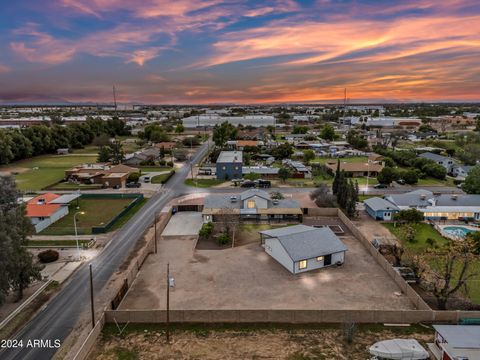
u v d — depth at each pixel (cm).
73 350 2658
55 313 3158
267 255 4344
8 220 3100
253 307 3206
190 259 4241
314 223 5519
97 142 14750
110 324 2956
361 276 3803
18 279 3216
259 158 11469
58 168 10269
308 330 2877
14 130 12069
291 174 8894
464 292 3491
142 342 2730
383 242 4634
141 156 10956
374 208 5734
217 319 2991
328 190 6681
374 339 2756
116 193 7388
